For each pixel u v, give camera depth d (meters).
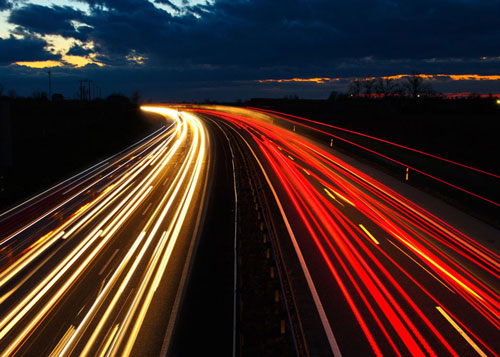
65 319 12.62
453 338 11.69
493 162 38.59
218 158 45.38
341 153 46.12
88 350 11.05
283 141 57.91
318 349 11.12
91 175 36.69
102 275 15.79
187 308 13.27
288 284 14.84
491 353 11.03
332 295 14.09
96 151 49.41
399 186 30.59
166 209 25.27
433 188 29.77
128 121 84.06
